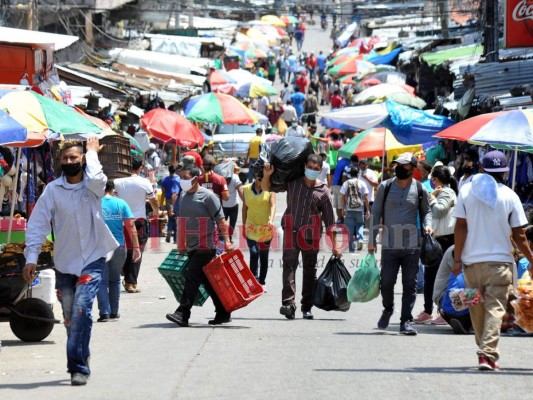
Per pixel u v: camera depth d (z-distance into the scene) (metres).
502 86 48.62
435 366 20.22
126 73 70.31
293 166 27.55
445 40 76.81
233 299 26.55
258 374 19.22
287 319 28.09
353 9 124.94
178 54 86.12
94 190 18.66
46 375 19.62
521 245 20.14
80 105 51.03
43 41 37.91
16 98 25.98
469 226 20.09
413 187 25.22
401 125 45.31
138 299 32.50
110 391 17.84
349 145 51.84
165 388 18.00
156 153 60.72
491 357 19.59
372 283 26.45
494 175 20.42
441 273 26.58
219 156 76.00
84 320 18.39
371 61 103.62
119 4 77.44
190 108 62.28
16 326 23.83
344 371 19.55
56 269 18.84
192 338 24.09
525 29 47.94
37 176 35.22
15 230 28.28
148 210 47.88
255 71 132.12
